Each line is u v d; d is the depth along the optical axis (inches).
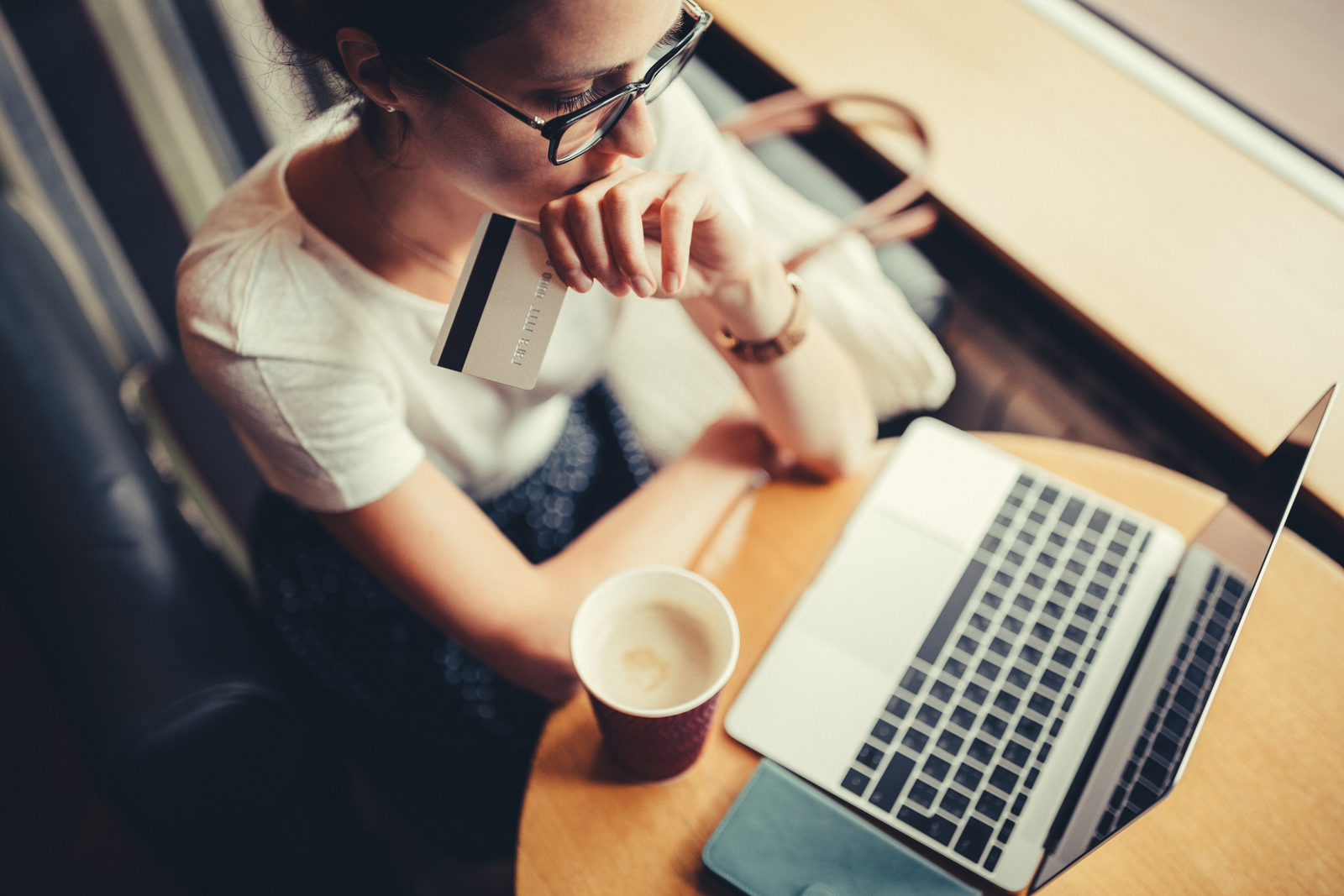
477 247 19.9
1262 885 21.7
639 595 23.0
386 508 24.8
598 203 20.6
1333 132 44.2
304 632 33.4
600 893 22.2
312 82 22.9
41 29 44.3
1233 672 25.4
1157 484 30.0
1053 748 23.5
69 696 25.3
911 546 28.0
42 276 35.7
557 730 25.1
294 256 24.1
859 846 21.8
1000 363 50.1
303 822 30.4
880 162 45.6
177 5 46.9
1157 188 42.4
